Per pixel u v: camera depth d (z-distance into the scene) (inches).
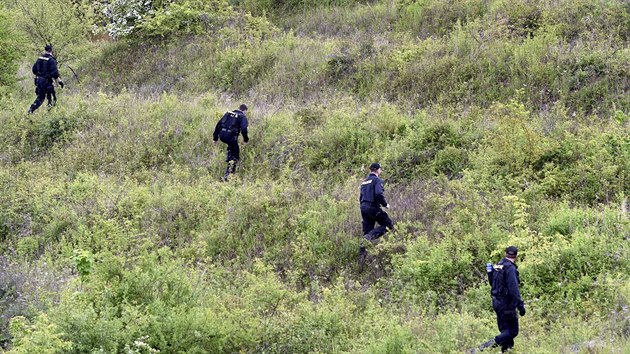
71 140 1727.4
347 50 2011.6
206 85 2095.2
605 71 1599.4
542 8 1948.8
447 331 821.9
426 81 1763.0
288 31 2351.1
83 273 915.4
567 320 881.5
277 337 883.4
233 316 885.8
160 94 2087.8
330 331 892.6
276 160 1524.4
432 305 978.7
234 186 1424.7
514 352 784.9
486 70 1727.4
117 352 793.6
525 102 1592.0
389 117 1567.4
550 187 1222.9
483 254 1059.9
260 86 1993.1
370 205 1140.5
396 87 1792.6
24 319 831.1
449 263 1043.9
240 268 1148.5
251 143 1598.2
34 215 1338.6
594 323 854.5
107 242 1088.8
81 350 770.2
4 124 1812.3
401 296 1011.3
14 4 2258.9
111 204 1332.4
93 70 2368.4
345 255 1154.7
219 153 1590.8
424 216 1215.6
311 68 1994.3
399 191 1334.9
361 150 1498.5
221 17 2438.5
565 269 1007.0
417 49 1902.1
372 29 2191.2
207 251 1203.9
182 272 965.2
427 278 1039.6
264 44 2188.7
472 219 1138.7
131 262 941.8
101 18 2586.1
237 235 1253.1
